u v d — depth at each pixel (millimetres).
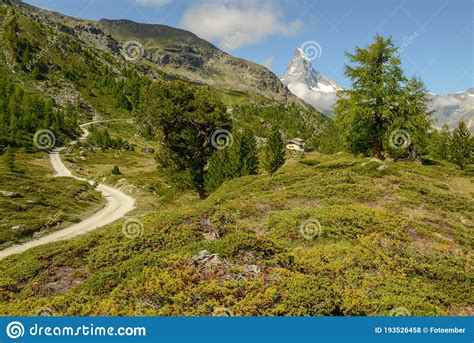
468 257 18031
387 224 20312
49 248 20141
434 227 21625
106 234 20281
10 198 51594
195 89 55312
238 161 54281
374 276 14281
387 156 50562
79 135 152750
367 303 11547
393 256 16547
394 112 46250
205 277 11883
